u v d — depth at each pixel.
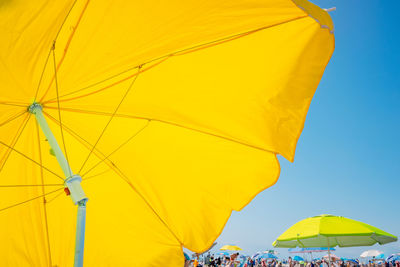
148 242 3.15
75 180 2.27
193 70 2.46
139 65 2.37
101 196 3.17
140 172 3.06
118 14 1.96
